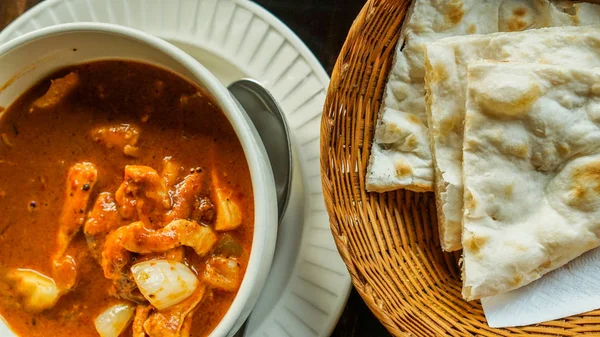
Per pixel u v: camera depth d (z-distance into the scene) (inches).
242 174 13.7
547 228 13.9
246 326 15.0
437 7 14.9
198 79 13.1
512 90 13.8
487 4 14.9
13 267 14.3
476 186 14.1
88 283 14.2
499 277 14.0
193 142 13.9
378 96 15.5
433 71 14.4
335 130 14.9
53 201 14.3
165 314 13.7
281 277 15.3
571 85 13.8
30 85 14.0
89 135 14.2
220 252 13.8
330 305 15.0
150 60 13.6
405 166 14.9
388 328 14.1
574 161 13.9
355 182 15.3
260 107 15.5
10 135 14.2
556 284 14.4
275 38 15.6
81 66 13.9
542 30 14.5
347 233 14.7
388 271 14.9
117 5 15.7
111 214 14.0
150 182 13.6
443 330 14.6
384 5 14.7
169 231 13.5
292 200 15.4
